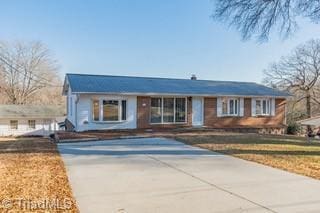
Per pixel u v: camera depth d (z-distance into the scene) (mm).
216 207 4910
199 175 7148
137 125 20625
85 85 20078
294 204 5074
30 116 34562
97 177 6961
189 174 7258
